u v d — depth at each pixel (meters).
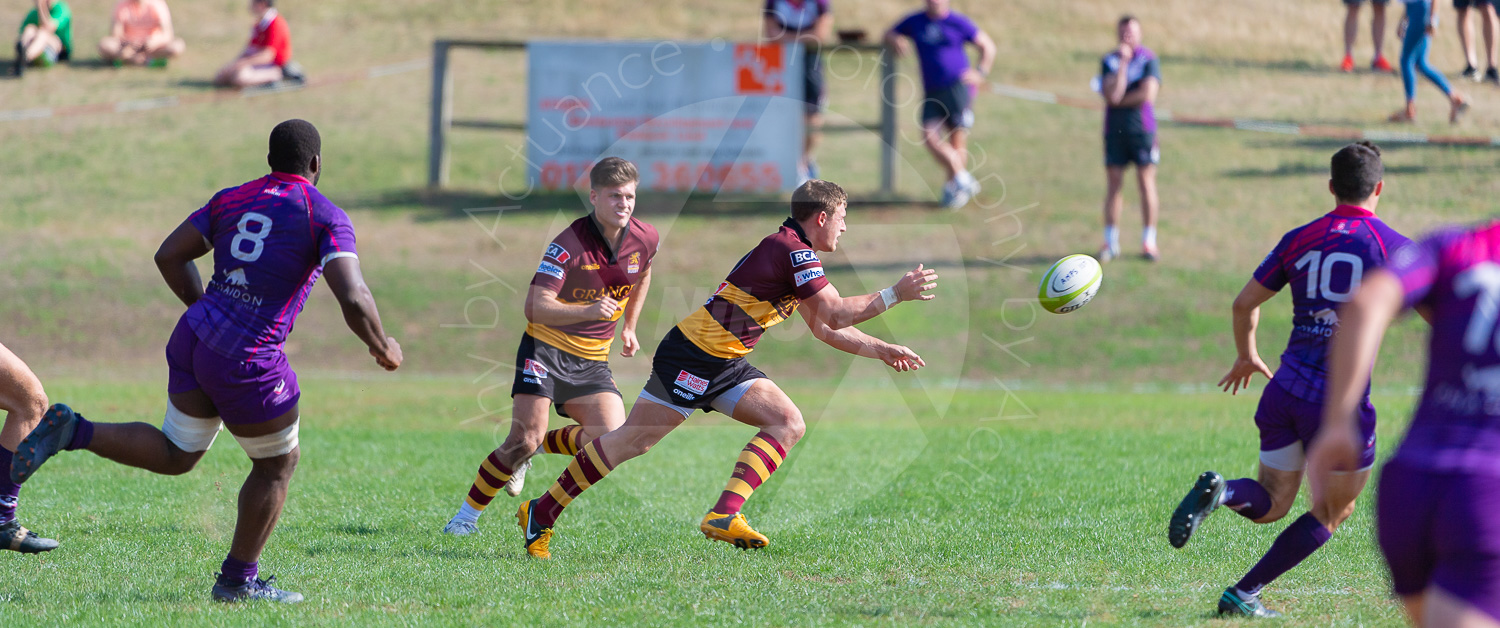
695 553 16.80
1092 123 64.50
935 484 22.06
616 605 13.62
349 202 55.31
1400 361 39.50
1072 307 18.25
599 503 20.58
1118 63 47.38
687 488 22.03
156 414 28.98
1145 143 47.47
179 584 14.45
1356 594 14.19
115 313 44.66
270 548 16.61
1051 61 72.81
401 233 52.06
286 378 13.25
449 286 46.84
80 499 19.62
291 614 13.02
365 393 34.62
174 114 65.62
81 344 41.59
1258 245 50.28
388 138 63.00
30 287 46.25
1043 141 62.22
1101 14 79.62
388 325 43.19
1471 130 57.44
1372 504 19.23
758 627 12.70
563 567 15.77
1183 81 68.44
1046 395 35.72
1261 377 38.44
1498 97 60.72
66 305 44.91
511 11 81.06
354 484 21.58
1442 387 8.65
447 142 62.47
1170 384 37.88
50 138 61.91
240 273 12.90
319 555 16.25
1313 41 73.25
